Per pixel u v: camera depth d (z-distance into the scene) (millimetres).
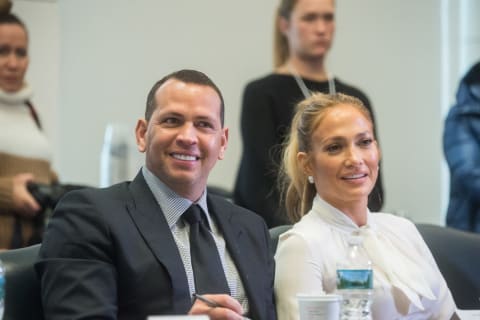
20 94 6066
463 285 4574
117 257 3559
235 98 8531
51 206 5566
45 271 3500
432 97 9242
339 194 4141
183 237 3771
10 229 5512
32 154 6004
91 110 8008
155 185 3818
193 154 3746
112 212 3650
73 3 7992
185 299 3562
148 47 8258
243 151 5789
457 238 4676
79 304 3361
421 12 9250
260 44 8633
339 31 8961
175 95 3773
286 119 5754
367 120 4211
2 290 3258
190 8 8414
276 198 5508
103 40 8094
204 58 8453
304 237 4031
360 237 4098
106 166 6957
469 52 9234
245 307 3781
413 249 4277
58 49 7707
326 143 4156
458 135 6398
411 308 4000
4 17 6121
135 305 3527
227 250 3896
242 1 8586
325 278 4000
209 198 4031
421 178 9188
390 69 9133
